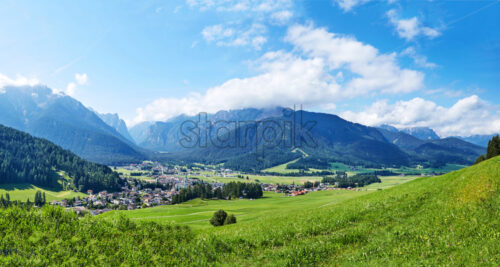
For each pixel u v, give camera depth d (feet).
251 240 49.24
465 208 50.85
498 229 40.27
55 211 41.75
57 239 35.42
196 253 43.60
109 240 40.16
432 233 43.98
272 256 42.88
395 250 40.37
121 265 34.58
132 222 50.19
